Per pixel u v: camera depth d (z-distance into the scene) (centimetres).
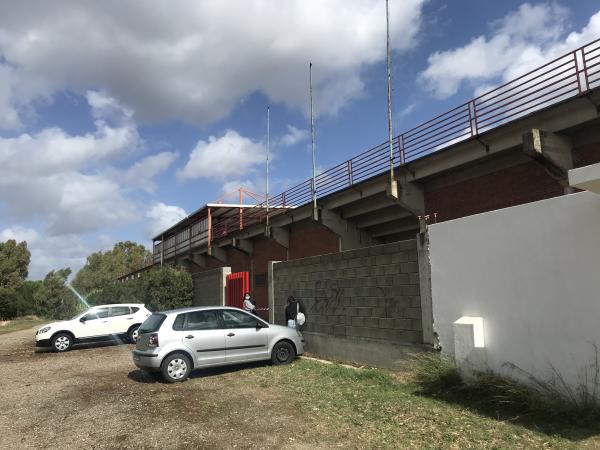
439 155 1925
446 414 692
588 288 643
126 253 10275
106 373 1235
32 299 5694
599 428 588
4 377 1246
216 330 1123
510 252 752
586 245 650
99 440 662
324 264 1327
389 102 2078
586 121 1450
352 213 2614
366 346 1141
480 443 571
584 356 642
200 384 1020
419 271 982
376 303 1117
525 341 720
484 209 1875
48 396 967
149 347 1065
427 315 948
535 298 710
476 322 791
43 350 1895
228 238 3791
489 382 732
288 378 1020
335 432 644
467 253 835
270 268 1627
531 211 723
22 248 6184
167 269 2788
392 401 781
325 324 1311
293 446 599
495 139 1714
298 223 3028
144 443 641
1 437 696
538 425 618
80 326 1850
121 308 1956
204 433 669
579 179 561
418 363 904
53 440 671
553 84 1478
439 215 2084
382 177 2217
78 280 8150
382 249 1106
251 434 654
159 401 877
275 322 1575
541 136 1506
